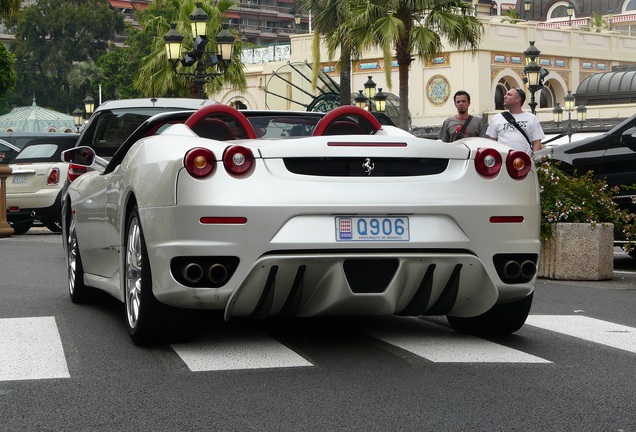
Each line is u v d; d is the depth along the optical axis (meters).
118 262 7.21
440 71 61.84
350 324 7.49
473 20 32.78
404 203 6.04
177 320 6.46
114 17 111.44
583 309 8.42
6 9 29.05
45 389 5.48
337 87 56.25
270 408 5.01
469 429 4.61
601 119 58.06
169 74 41.53
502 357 6.22
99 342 6.84
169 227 6.05
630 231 11.59
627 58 71.06
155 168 6.27
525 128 12.11
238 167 5.98
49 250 15.34
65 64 109.38
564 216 11.04
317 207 5.93
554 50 66.19
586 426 4.65
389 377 5.66
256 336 6.95
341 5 39.56
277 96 59.88
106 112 12.12
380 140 6.18
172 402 5.16
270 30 152.38
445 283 6.21
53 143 20.05
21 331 7.32
